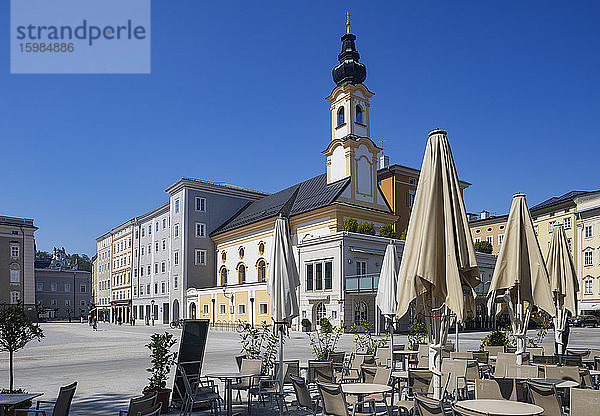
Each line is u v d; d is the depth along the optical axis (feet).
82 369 67.92
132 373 62.85
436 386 28.25
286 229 43.32
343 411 27.17
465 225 26.86
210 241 230.07
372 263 147.64
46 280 377.30
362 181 178.09
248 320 186.19
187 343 38.24
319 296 145.69
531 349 49.32
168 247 243.60
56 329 211.00
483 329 155.22
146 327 222.48
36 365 73.97
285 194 212.43
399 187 198.59
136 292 279.28
